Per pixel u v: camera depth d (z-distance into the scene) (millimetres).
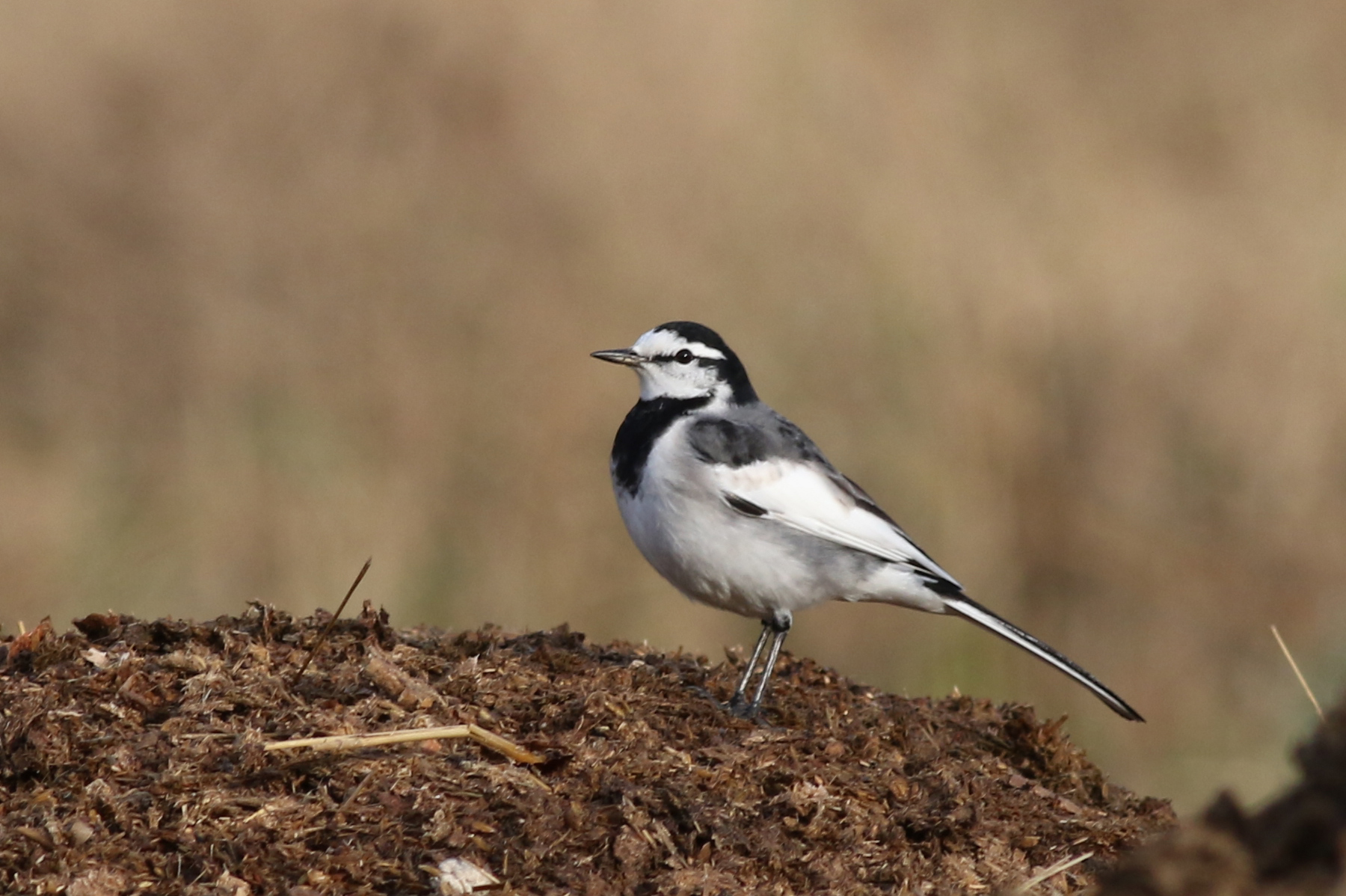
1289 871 5098
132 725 7203
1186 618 16281
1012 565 16094
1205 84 24062
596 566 15445
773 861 6840
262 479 15523
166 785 6719
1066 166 20641
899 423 16391
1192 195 21672
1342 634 15008
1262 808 5324
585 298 17359
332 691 7703
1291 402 18016
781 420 10195
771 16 20547
